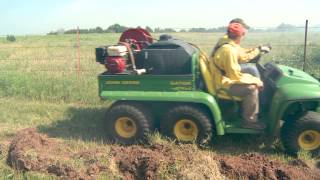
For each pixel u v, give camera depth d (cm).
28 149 591
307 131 594
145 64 645
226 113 636
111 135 657
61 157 574
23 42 3559
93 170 542
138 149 591
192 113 614
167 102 638
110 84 646
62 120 797
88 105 900
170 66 632
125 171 553
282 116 621
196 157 541
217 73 619
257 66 680
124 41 714
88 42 3130
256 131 614
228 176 537
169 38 682
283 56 1520
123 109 641
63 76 1112
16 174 551
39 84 991
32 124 781
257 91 605
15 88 984
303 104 611
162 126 634
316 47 1581
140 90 636
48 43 3278
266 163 559
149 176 528
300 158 589
